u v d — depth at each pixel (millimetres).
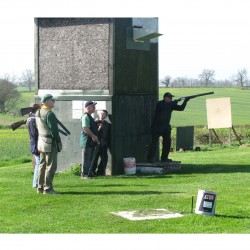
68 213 14023
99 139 21516
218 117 36531
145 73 23391
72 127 22578
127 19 22297
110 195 16344
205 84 122312
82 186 18297
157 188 17656
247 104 89188
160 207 14609
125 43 22359
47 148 16469
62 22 22734
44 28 23047
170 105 22797
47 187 16625
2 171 23641
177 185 18328
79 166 21828
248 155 28328
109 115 21906
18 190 17438
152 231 12305
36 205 14930
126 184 18719
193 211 13930
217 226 12680
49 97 16656
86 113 20453
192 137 33281
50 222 13148
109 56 21953
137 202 15227
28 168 25047
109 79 21969
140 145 23109
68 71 22656
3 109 81875
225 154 29281
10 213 14086
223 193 16516
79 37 22438
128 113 22531
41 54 23141
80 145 20594
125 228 12539
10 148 40281
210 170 22484
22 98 91500
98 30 22125
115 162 21828
